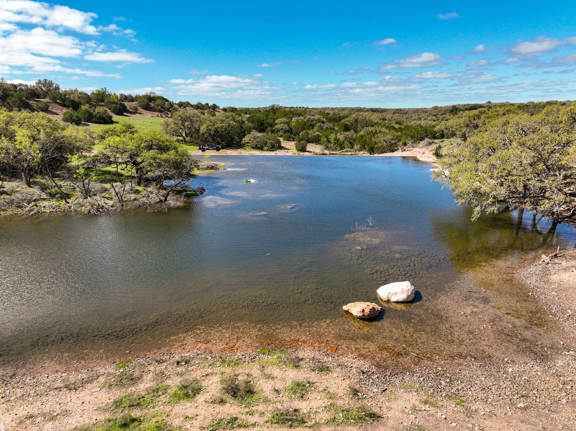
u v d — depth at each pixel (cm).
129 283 2617
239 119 15038
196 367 1703
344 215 4425
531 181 3266
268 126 15075
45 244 3391
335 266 2908
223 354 1816
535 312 2203
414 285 2570
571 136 3253
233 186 6253
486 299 2361
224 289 2523
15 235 3628
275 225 4016
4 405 1446
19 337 1961
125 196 4994
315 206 4869
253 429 1299
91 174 5825
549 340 1931
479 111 11531
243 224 4056
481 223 4088
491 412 1411
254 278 2697
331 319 2145
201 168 8000
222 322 2116
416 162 9769
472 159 4350
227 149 11894
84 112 12325
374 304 2198
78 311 2231
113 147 5362
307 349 1862
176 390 1519
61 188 5119
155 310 2248
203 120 12238
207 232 3775
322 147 12438
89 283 2611
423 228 3903
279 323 2103
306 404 1442
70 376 1650
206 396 1483
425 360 1777
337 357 1795
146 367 1709
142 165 5412
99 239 3547
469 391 1550
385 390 1553
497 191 3441
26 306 2284
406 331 2019
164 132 11794
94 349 1864
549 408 1430
